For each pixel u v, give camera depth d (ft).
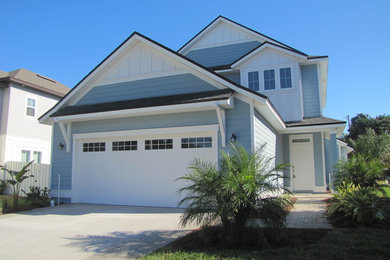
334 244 17.49
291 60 49.85
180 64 37.52
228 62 57.52
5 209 34.47
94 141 40.27
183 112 35.09
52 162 41.98
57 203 39.93
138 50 40.16
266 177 19.84
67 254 18.08
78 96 42.73
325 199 38.83
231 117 33.40
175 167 35.24
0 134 62.23
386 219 22.35
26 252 18.60
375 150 76.84
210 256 16.29
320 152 50.62
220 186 18.88
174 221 27.17
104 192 38.63
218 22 58.70
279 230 18.43
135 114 35.68
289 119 48.83
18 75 69.41
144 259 16.31
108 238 21.67
